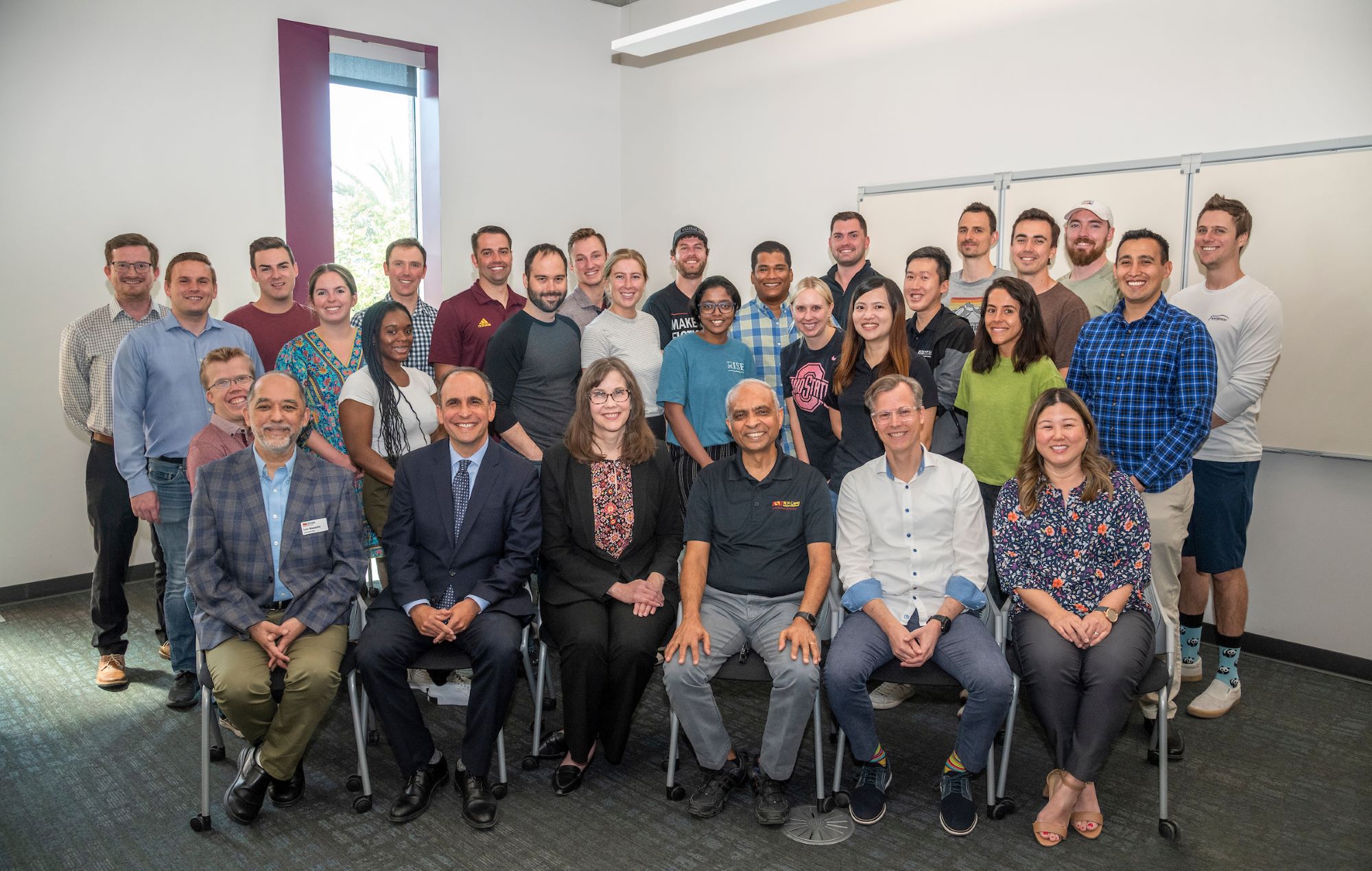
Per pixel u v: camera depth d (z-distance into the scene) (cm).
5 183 421
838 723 261
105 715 323
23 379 438
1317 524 363
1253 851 240
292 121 495
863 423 311
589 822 255
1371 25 329
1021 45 428
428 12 543
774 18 355
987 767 268
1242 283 323
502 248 403
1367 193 334
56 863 236
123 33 443
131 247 361
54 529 456
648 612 273
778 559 274
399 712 258
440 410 277
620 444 287
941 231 464
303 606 264
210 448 297
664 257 624
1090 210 361
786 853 241
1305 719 321
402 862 237
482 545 277
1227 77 365
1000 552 268
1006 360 300
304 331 391
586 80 621
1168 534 296
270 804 265
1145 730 311
